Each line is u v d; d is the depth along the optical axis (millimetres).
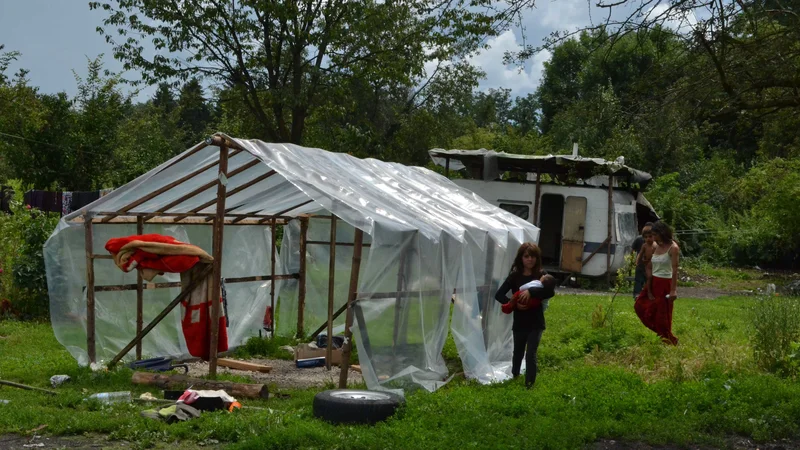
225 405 7727
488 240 10625
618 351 11188
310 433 6539
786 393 8492
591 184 24172
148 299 10844
